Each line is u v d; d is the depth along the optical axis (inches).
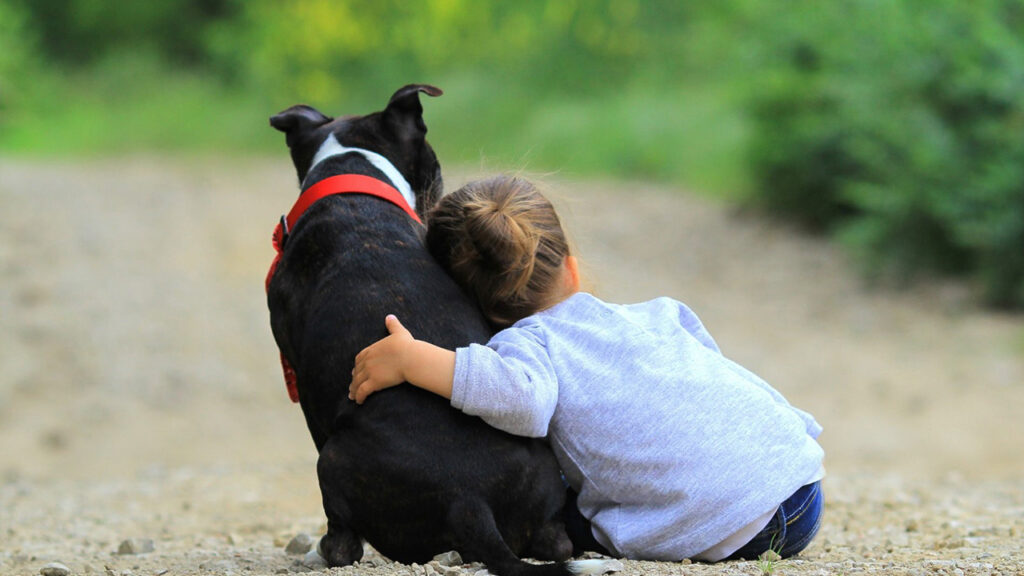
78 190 833.5
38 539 271.7
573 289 193.5
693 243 763.4
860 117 678.5
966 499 308.8
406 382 172.7
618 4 1189.1
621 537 178.2
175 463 435.5
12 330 548.1
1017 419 456.4
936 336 567.5
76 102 1342.3
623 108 1075.9
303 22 1238.3
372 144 211.5
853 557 201.8
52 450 448.5
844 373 524.4
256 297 625.9
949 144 627.8
